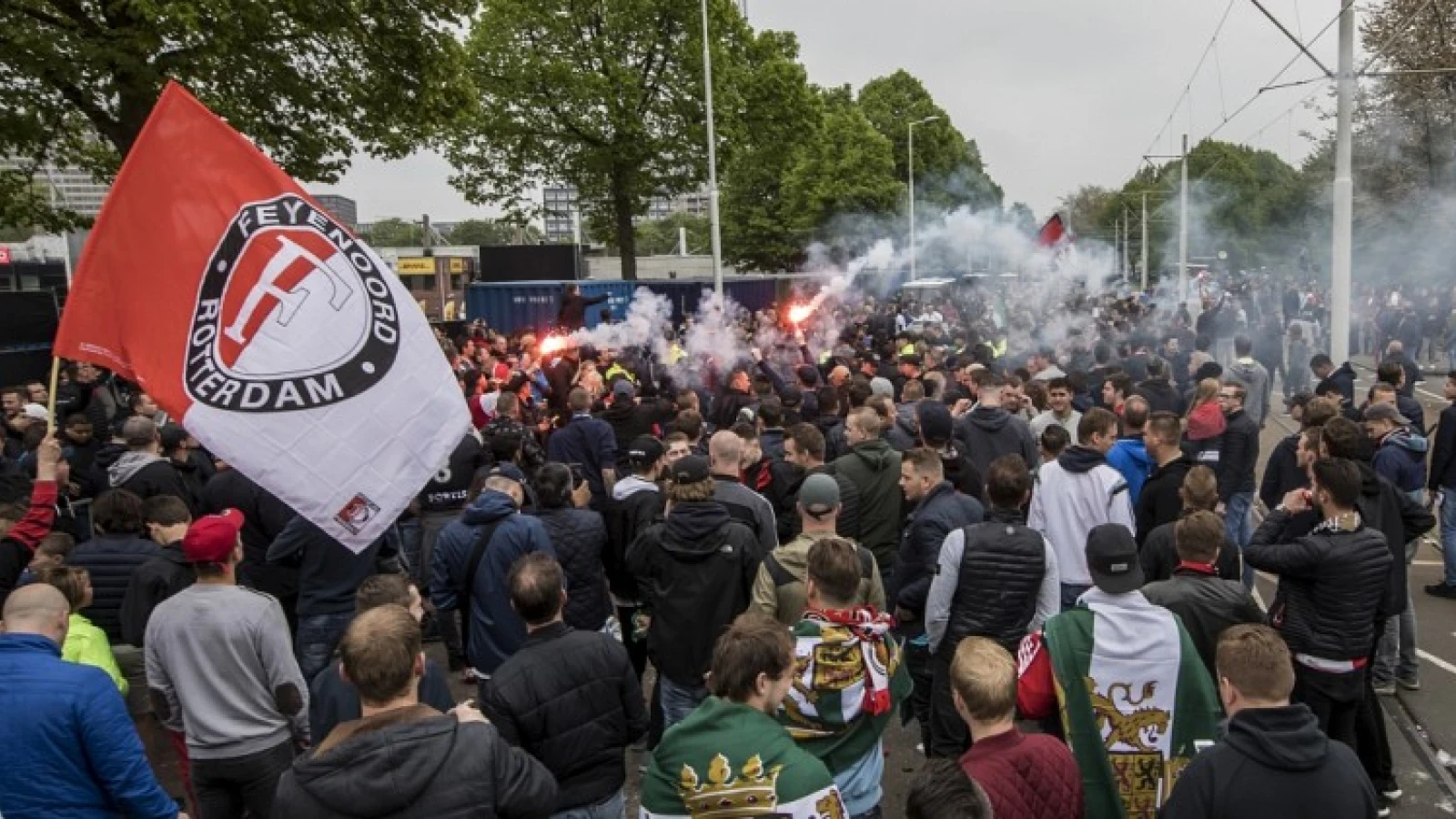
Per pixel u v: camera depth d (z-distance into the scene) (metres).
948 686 4.78
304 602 5.50
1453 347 22.97
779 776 2.92
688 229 115.00
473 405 10.58
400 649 2.87
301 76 16.09
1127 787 3.76
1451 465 8.34
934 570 5.23
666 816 3.01
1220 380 8.69
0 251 30.97
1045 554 4.70
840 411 10.01
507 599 5.10
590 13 31.34
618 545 6.13
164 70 13.98
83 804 3.35
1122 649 3.75
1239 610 4.14
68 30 13.57
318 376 4.81
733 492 5.70
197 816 4.48
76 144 16.55
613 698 3.73
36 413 11.03
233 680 4.26
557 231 106.69
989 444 7.48
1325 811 2.79
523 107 31.41
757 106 35.81
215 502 6.21
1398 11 28.27
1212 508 5.10
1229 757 2.92
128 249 4.79
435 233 77.88
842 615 3.85
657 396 12.28
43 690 3.30
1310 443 6.28
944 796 2.54
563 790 3.63
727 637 3.12
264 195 4.94
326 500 4.75
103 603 5.31
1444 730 6.07
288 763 4.39
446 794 2.73
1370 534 4.61
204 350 4.77
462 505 7.84
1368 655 4.68
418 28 16.83
